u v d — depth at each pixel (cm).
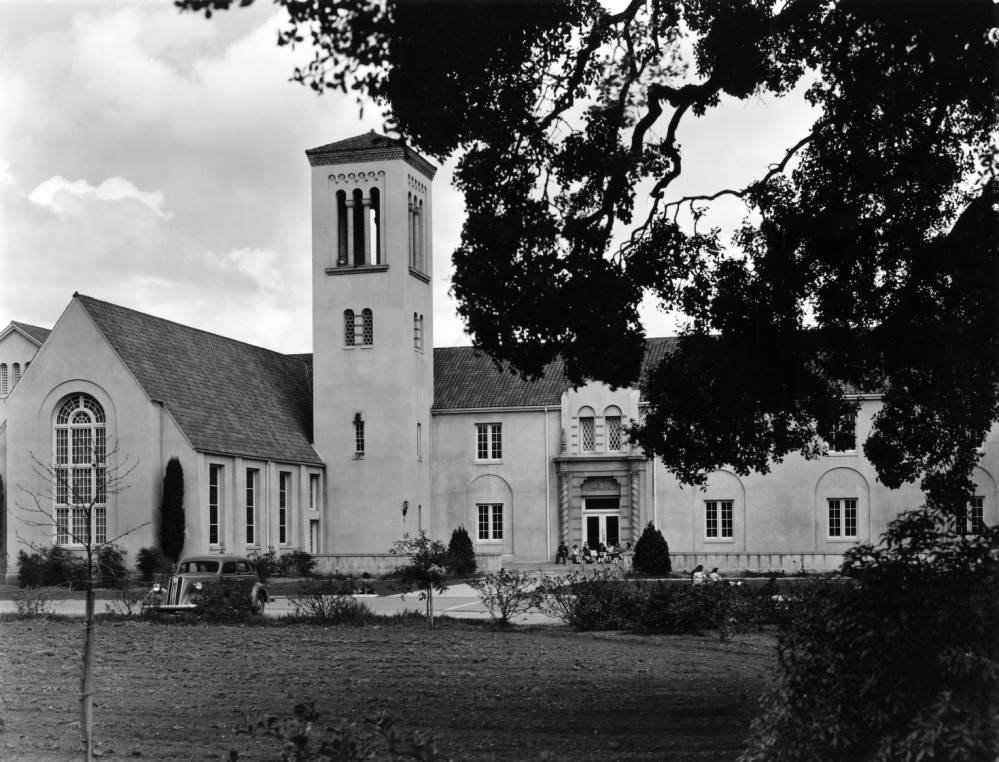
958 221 1955
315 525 6925
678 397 2125
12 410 5928
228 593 3591
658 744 1595
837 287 2045
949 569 1132
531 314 1906
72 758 1456
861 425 6650
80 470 5859
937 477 2231
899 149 1970
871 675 1103
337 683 2206
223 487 6094
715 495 6775
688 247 2130
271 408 6912
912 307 2008
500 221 1877
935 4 1812
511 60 1803
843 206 1978
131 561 5722
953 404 2066
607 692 2102
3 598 4894
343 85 1641
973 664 1052
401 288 6925
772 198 2064
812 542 6656
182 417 5941
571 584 3581
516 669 2430
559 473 7012
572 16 1869
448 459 7250
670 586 3388
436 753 1038
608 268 2005
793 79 2069
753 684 2205
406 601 4694
